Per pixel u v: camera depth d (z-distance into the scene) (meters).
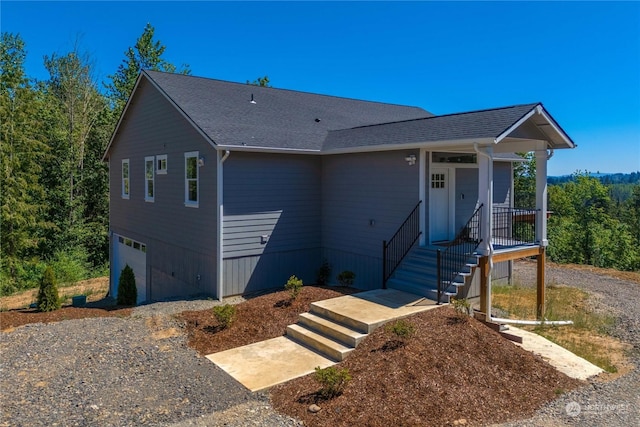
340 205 13.16
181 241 13.70
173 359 7.50
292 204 13.20
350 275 11.80
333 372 6.13
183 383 6.55
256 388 6.41
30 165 21.73
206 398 6.08
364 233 12.40
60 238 23.86
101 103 29.27
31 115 22.45
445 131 10.21
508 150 11.68
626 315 10.99
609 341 9.16
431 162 11.03
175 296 13.13
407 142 10.44
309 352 7.84
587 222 25.86
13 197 20.67
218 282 11.83
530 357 7.38
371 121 17.33
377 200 11.95
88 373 6.83
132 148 16.83
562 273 16.95
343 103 19.02
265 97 16.45
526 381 6.61
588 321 10.47
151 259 15.70
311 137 13.72
